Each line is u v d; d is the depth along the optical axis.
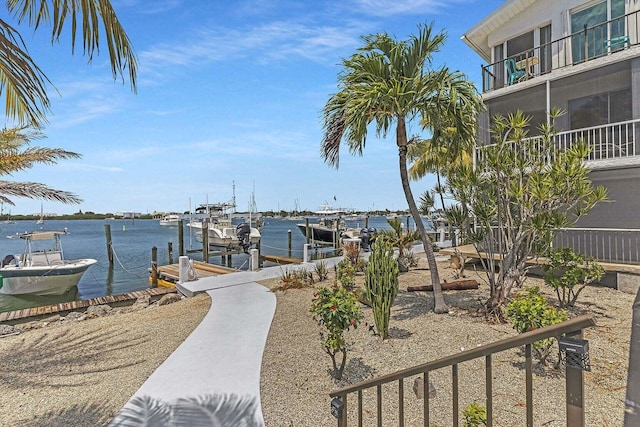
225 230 29.17
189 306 8.86
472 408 2.71
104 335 6.89
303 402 3.90
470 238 7.18
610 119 10.70
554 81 11.05
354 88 6.66
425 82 6.59
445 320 6.59
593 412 3.34
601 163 9.62
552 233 6.83
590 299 7.51
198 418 3.62
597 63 9.95
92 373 4.99
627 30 10.02
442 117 6.87
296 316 7.34
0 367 5.36
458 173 7.14
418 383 3.85
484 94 12.54
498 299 6.64
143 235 50.25
